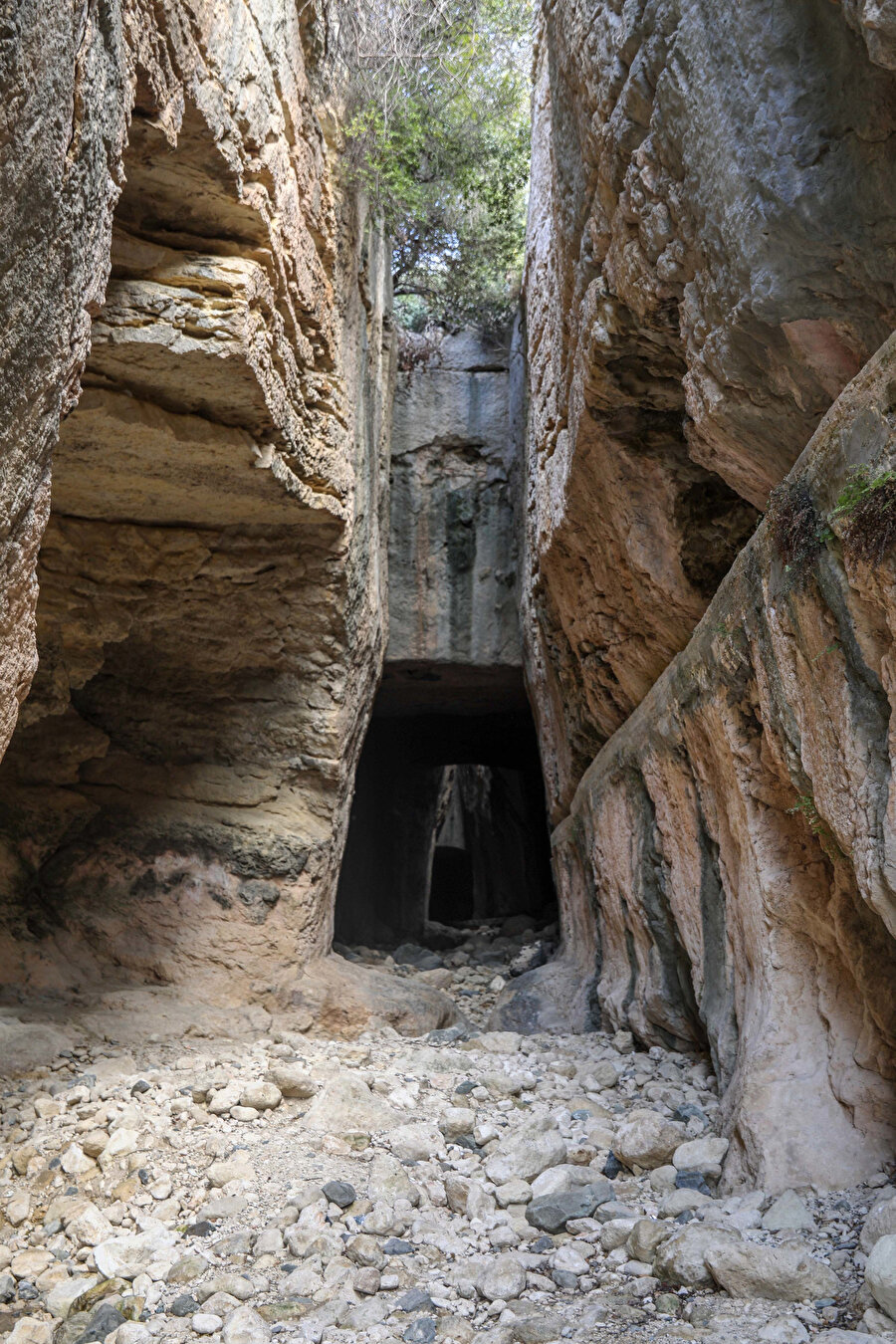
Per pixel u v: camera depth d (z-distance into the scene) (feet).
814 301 9.16
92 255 9.68
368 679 29.07
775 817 12.67
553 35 14.71
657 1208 11.32
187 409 17.16
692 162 10.15
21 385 8.23
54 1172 12.76
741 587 11.83
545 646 27.53
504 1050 19.84
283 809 23.85
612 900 22.00
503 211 33.86
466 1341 8.83
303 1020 21.72
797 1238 9.64
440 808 62.49
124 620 22.24
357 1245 10.61
